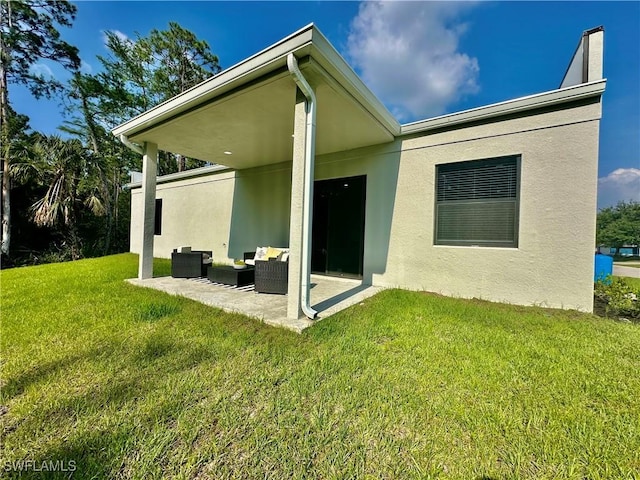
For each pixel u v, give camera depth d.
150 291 4.73
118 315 3.43
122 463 1.30
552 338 2.89
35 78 12.59
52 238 12.31
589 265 3.83
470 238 4.74
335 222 6.67
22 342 2.62
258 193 8.00
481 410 1.71
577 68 4.37
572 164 3.92
